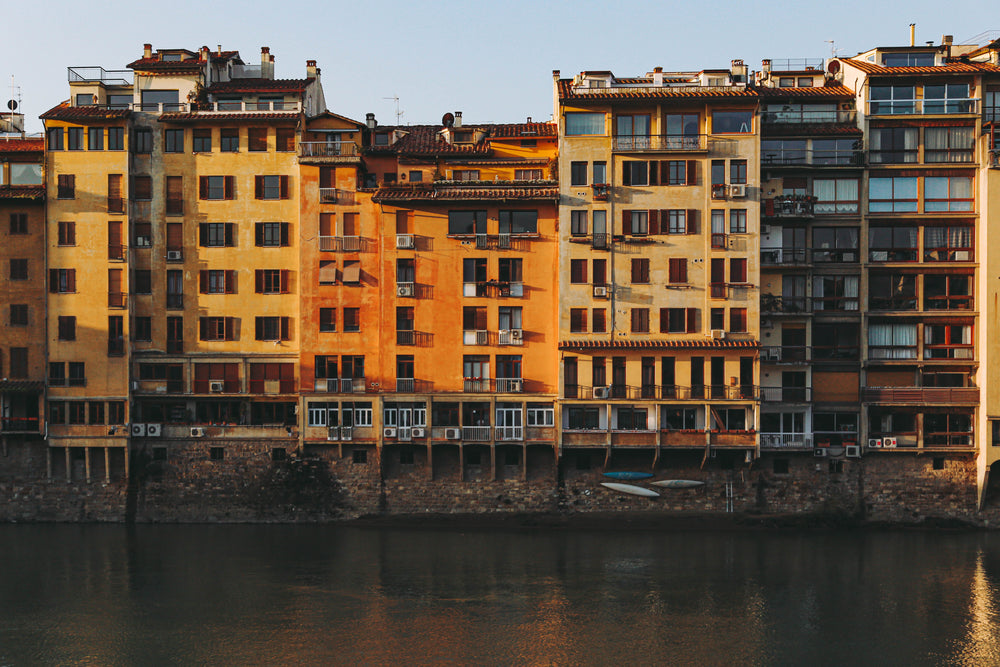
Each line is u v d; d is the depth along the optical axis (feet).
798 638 154.92
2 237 223.92
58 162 221.87
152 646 151.74
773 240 219.61
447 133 242.17
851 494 218.59
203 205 224.12
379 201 217.56
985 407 212.64
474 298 219.82
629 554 197.88
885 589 177.17
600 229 216.13
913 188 218.38
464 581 180.96
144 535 211.61
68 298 220.84
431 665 144.66
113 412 220.84
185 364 222.69
